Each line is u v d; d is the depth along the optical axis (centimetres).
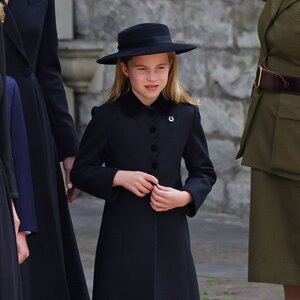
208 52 2719
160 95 1465
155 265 1422
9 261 1210
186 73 2745
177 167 1460
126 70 1457
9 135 1275
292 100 1564
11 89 1399
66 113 1611
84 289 1631
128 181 1416
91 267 2195
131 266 1423
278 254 1592
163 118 1452
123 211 1432
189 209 1448
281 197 1594
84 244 2394
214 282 2109
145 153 1440
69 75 2798
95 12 2842
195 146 1475
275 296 2012
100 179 1425
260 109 1595
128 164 1441
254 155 1602
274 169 1578
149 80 1428
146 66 1428
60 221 1609
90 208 2777
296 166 1561
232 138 2698
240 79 2686
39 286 1545
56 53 1606
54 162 1595
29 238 1543
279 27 1555
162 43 1430
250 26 2667
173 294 1428
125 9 2817
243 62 2683
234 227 2603
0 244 1201
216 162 2719
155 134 1444
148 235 1425
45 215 1553
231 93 2695
